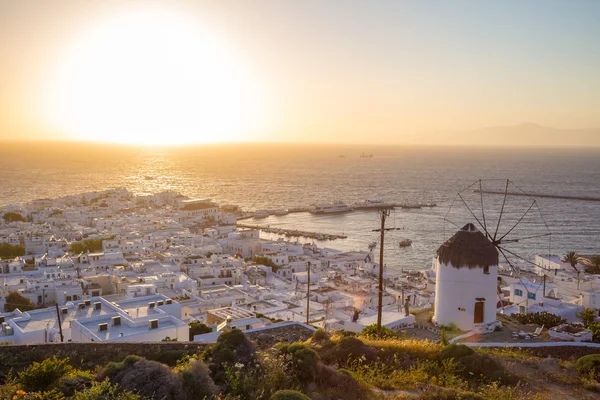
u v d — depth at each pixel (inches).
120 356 1238.9
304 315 3585.1
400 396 938.1
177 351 1250.6
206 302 3954.2
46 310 2657.5
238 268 5516.7
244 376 860.6
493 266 1863.9
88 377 925.8
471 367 1098.1
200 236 7583.7
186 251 6397.6
